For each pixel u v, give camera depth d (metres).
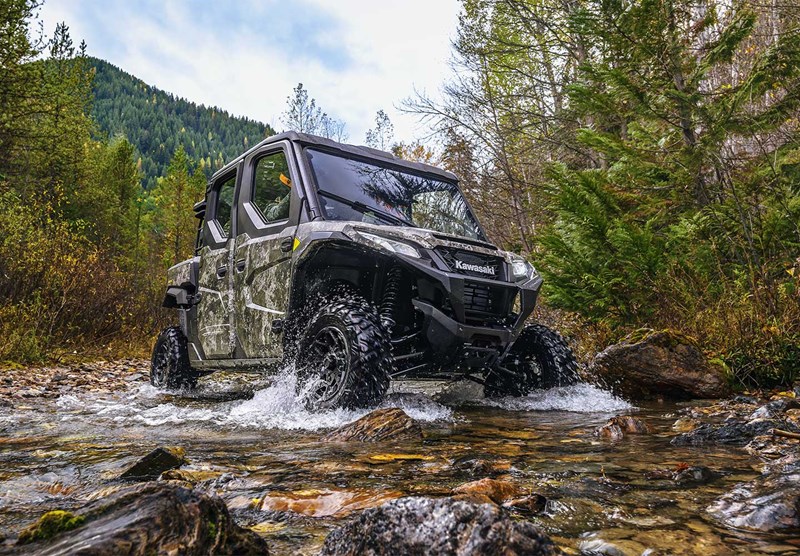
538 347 4.33
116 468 2.13
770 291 4.94
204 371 5.80
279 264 4.20
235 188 5.00
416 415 3.57
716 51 6.60
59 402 4.91
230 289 4.81
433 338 3.64
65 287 10.38
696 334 5.12
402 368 3.86
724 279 5.53
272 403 3.96
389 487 1.74
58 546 0.96
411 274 3.88
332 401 3.45
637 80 6.97
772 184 6.22
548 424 3.23
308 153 4.52
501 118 13.79
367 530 1.10
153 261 37.06
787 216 5.55
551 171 6.82
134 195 42.53
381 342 3.47
